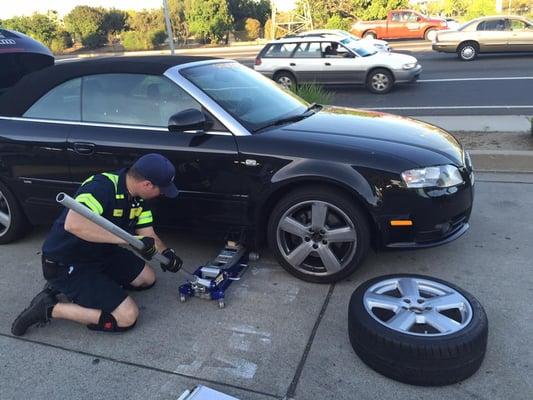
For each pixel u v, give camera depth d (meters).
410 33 26.70
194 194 3.84
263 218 3.79
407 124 4.16
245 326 3.25
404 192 3.39
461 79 13.23
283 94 4.55
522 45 16.33
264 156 3.59
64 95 4.20
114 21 44.31
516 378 2.69
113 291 3.21
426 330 2.85
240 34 42.12
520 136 6.99
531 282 3.61
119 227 3.08
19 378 2.86
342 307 3.41
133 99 4.00
